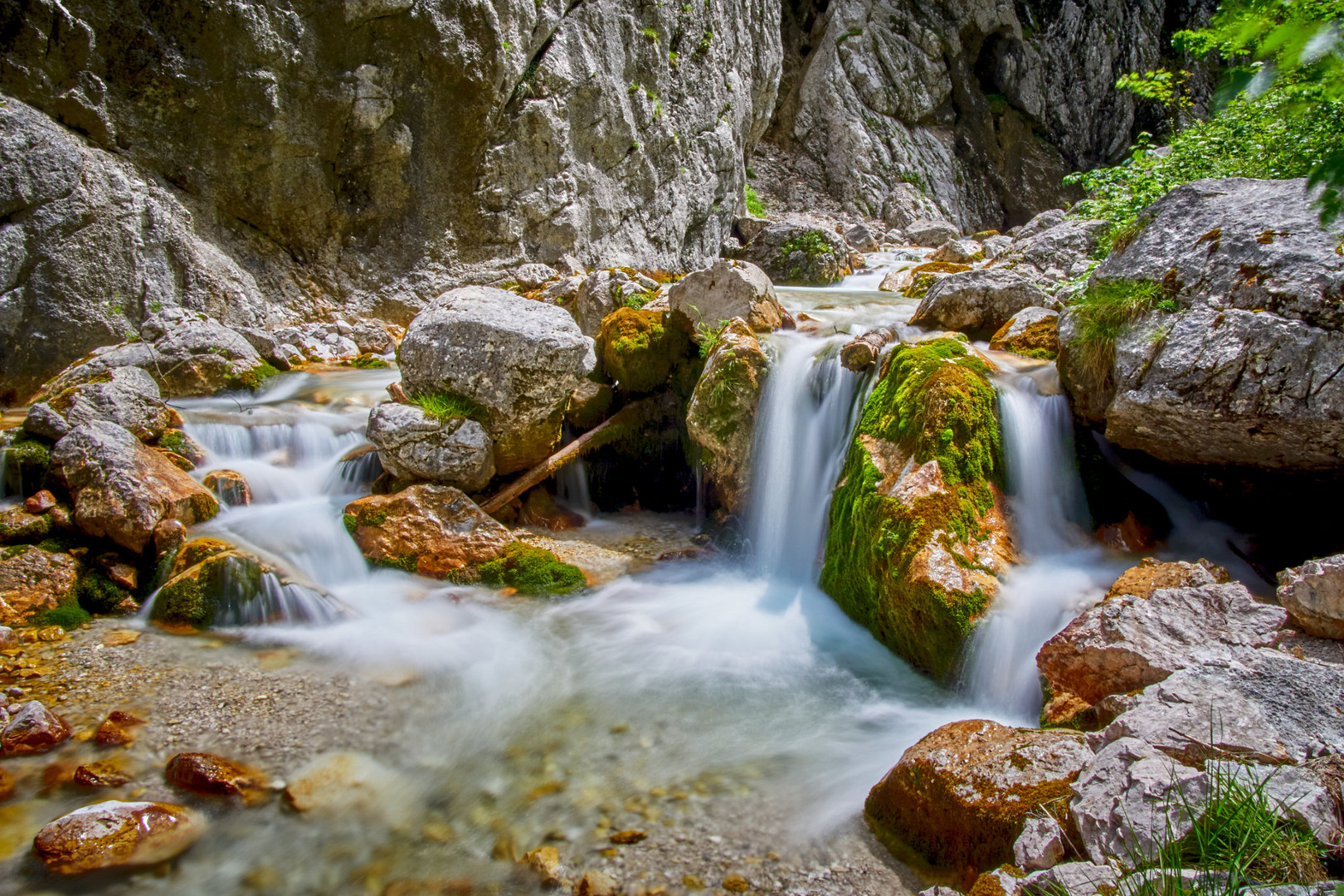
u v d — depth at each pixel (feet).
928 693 13.42
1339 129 17.44
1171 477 15.84
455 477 19.03
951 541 13.85
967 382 15.56
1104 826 7.61
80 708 12.50
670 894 9.01
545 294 30.48
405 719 12.57
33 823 10.08
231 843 9.87
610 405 23.04
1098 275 15.90
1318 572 9.98
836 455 18.45
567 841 9.92
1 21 23.12
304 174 29.19
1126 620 10.64
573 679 13.92
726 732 12.36
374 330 29.78
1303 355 11.91
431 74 30.42
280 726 12.25
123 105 25.68
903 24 65.10
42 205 23.43
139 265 25.34
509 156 33.65
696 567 18.97
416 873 9.45
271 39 26.91
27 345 23.43
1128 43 74.79
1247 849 6.92
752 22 49.75
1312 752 7.94
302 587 15.70
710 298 22.03
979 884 7.81
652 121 39.88
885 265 41.73
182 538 16.67
